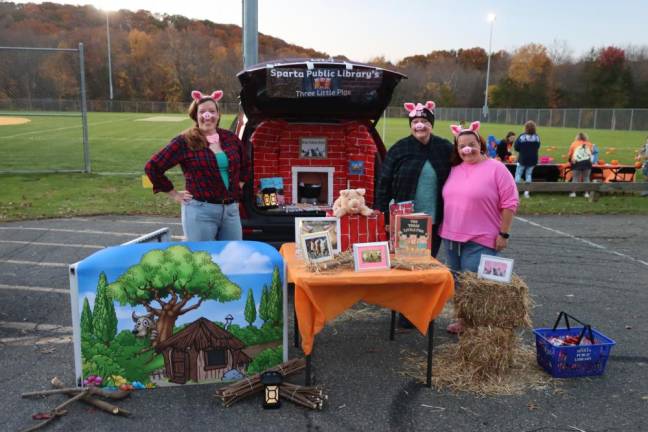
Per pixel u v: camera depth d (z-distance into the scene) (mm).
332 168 5523
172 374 3285
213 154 3742
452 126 3973
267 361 3416
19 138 22344
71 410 3037
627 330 4281
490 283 3441
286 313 3389
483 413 3068
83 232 7309
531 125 10891
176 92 65562
